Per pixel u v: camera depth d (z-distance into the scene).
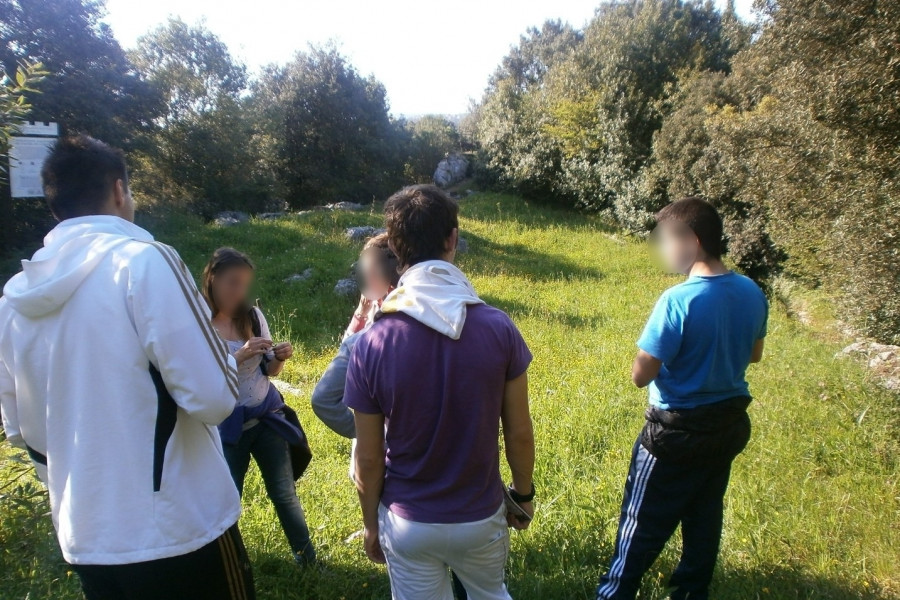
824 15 6.01
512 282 12.82
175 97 22.22
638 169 20.34
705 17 24.20
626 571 2.65
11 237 14.70
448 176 29.20
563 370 6.87
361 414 1.90
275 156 26.39
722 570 3.03
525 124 24.69
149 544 1.67
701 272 2.57
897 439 4.49
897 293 5.81
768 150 8.05
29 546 2.69
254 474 4.14
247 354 2.78
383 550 1.99
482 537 1.90
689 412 2.50
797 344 7.82
